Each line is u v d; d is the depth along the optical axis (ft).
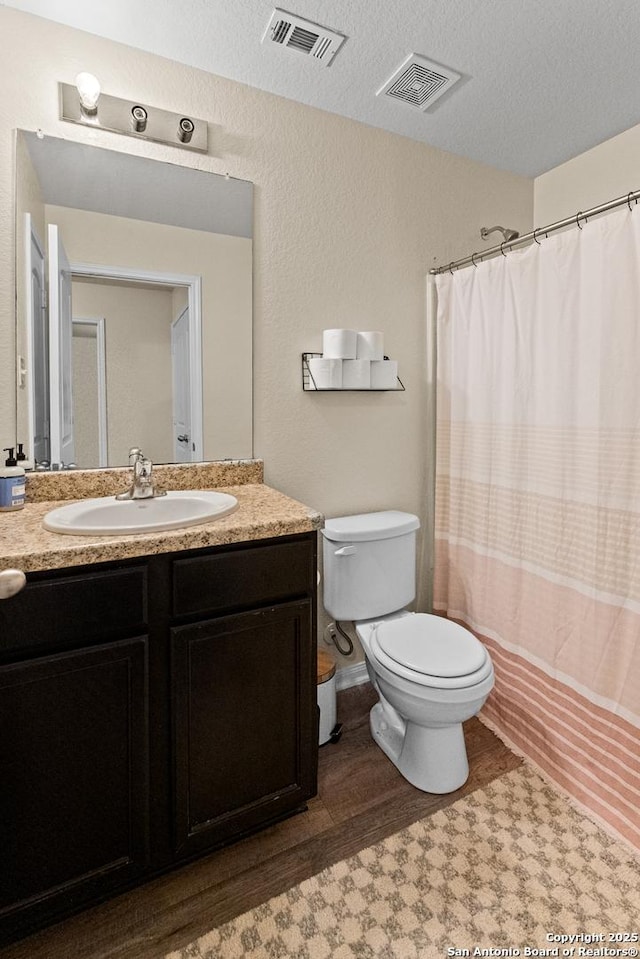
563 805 4.97
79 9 4.61
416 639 5.49
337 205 6.43
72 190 4.99
